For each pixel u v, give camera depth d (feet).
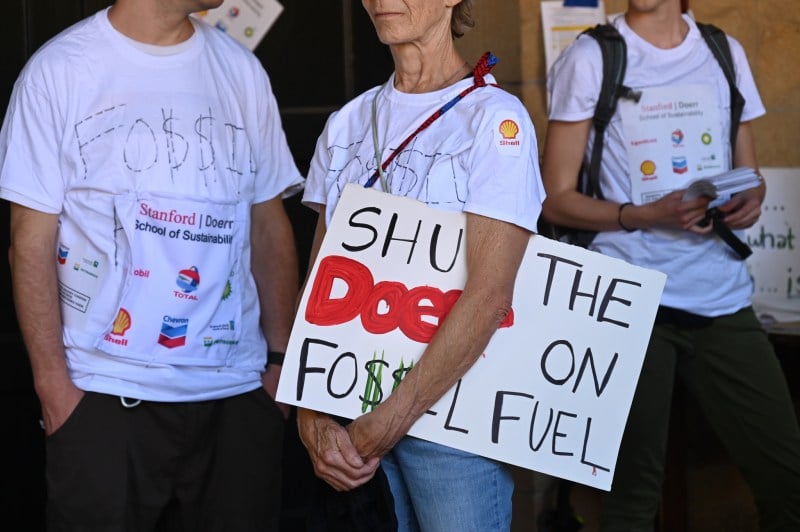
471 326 14.80
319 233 16.79
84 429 17.88
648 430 22.13
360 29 25.73
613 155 22.20
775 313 27.91
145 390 17.97
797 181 28.35
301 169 25.84
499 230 14.94
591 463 15.85
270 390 19.85
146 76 18.19
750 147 23.32
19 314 17.89
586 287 15.88
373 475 15.43
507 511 15.98
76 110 17.76
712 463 27.68
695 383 22.65
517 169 15.03
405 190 15.49
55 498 17.94
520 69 26.21
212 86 18.81
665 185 22.06
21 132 17.72
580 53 22.12
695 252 21.86
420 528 16.01
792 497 22.24
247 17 25.35
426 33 15.62
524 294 15.71
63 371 17.92
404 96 15.94
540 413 15.65
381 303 15.38
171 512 19.17
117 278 17.79
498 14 26.18
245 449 19.17
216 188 18.49
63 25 24.35
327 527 15.89
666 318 21.98
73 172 17.83
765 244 28.07
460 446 15.34
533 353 15.67
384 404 15.01
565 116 22.18
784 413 22.06
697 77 22.36
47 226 17.88
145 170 17.87
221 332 18.61
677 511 26.00
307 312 15.47
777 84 28.43
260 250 20.25
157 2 17.99
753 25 28.22
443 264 15.28
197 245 18.19
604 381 15.90
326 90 25.76
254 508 19.22
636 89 22.15
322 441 15.40
